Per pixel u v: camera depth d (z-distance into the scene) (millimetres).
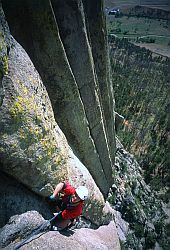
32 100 7297
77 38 9656
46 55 8273
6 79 6504
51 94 9062
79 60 10047
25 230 7738
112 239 12680
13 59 6816
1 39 6129
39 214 8156
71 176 9727
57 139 8875
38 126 7516
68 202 8117
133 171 22656
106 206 13852
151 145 31203
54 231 8398
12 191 7738
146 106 39594
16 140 6918
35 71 7688
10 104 6586
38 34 7863
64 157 9016
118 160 21031
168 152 30312
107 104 13820
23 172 7488
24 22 7543
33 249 7590
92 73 10844
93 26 11211
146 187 23391
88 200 10836
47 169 8102
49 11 7738
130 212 18312
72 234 8797
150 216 20875
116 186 17797
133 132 33625
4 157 6824
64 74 8984
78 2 9180
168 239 20484
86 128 11172
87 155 11977
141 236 18484
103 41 11859
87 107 11281
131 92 43469
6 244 7422
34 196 8266
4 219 7496
